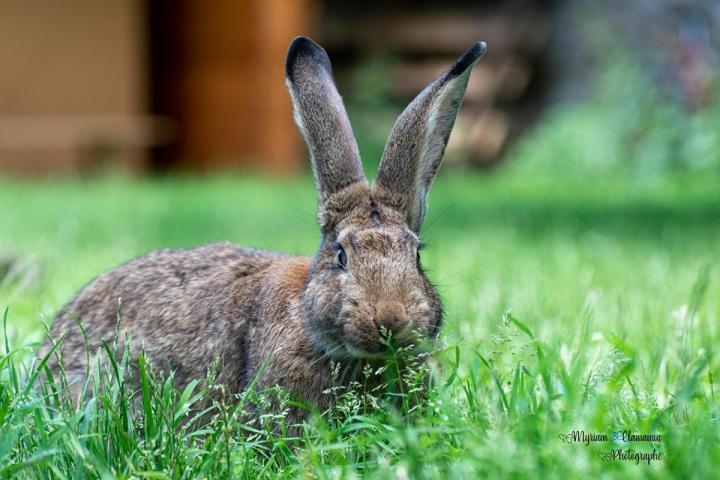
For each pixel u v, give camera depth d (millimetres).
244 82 31250
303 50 7957
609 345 8219
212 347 7484
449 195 23875
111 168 30281
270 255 8219
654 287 11164
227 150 31562
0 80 29359
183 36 31500
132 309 7891
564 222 18344
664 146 27312
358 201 7367
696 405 6496
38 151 29469
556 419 5801
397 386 6906
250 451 6230
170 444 5992
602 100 30719
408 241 7027
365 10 36938
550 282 11672
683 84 27750
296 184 25875
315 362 6938
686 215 18969
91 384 7336
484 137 35906
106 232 17141
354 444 5980
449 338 8062
